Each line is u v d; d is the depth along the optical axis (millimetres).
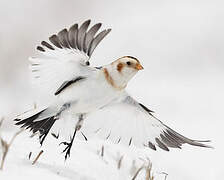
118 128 8680
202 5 25906
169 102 16500
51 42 7414
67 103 7836
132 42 22078
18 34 19062
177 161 10633
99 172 8180
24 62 17859
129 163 9344
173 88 18016
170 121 14906
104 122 8625
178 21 24016
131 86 17875
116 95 8031
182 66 20391
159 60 20672
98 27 7590
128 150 10000
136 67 7809
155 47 21750
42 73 7562
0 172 6645
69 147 8031
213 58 20953
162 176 9477
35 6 21953
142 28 23406
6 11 21344
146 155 10109
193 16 24484
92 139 9852
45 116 7824
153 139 8750
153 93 17297
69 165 7898
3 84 17156
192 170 10422
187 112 15758
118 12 24688
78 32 7543
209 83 18828
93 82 7770
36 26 20828
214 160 11281
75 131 8117
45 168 7262
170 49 21531
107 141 9984
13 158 7312
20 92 16828
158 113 15500
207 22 23609
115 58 20703
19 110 15195
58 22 21594
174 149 11414
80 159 8367
